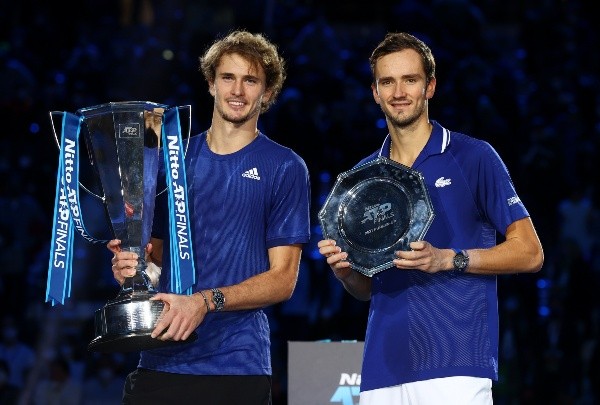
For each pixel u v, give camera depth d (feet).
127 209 29.58
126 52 101.14
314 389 34.58
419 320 29.91
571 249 75.61
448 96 91.81
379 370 30.19
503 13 123.34
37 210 82.89
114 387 67.56
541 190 82.94
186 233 29.12
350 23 118.42
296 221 30.37
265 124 87.86
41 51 107.65
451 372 29.45
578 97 99.71
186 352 29.48
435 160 30.63
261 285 29.25
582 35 108.78
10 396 69.46
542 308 73.82
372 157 31.78
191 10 113.39
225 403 29.43
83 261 78.95
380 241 29.76
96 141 29.89
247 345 29.63
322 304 73.26
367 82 100.01
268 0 113.91
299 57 97.86
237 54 29.71
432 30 104.42
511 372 69.67
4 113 93.35
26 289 78.33
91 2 113.60
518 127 95.14
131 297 28.43
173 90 99.40
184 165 29.40
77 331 73.15
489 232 30.91
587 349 71.36
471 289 29.91
